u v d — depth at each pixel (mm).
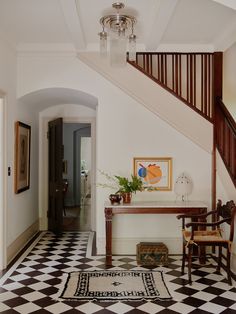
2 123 4449
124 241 5152
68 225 7301
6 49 4621
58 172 6258
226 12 3955
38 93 5406
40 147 6730
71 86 5203
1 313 3145
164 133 5199
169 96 5078
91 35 4727
